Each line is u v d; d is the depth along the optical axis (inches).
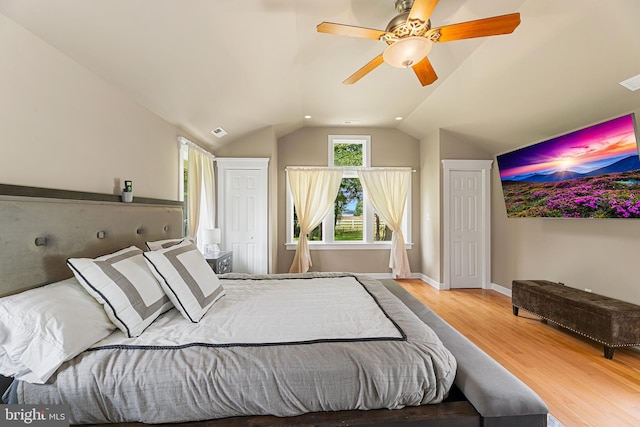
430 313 78.2
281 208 197.0
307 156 197.3
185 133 135.2
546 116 121.0
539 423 46.1
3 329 44.1
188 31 76.2
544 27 83.4
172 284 65.2
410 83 127.6
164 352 49.7
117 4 61.7
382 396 47.1
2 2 52.2
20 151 57.1
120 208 82.5
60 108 66.4
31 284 54.8
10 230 51.1
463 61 108.5
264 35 86.5
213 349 50.6
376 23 84.9
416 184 201.0
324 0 74.8
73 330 47.6
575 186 115.6
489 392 46.6
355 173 200.2
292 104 148.7
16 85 56.4
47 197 61.2
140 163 99.5
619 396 73.8
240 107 135.1
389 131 199.0
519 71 103.7
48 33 60.9
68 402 43.8
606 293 109.9
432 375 48.6
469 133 163.9
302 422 45.2
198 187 144.7
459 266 178.2
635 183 94.7
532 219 146.3
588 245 116.9
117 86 85.7
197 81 101.0
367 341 53.6
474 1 76.9
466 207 177.6
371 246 198.5
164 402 44.1
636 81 86.3
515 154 145.1
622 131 96.3
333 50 99.0
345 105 154.2
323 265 198.4
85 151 74.1
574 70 93.4
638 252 99.0
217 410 45.1
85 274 55.6
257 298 78.5
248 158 171.8
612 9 70.8
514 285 132.7
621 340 90.4
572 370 85.8
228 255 154.3
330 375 46.8
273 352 49.8
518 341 105.3
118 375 44.8
